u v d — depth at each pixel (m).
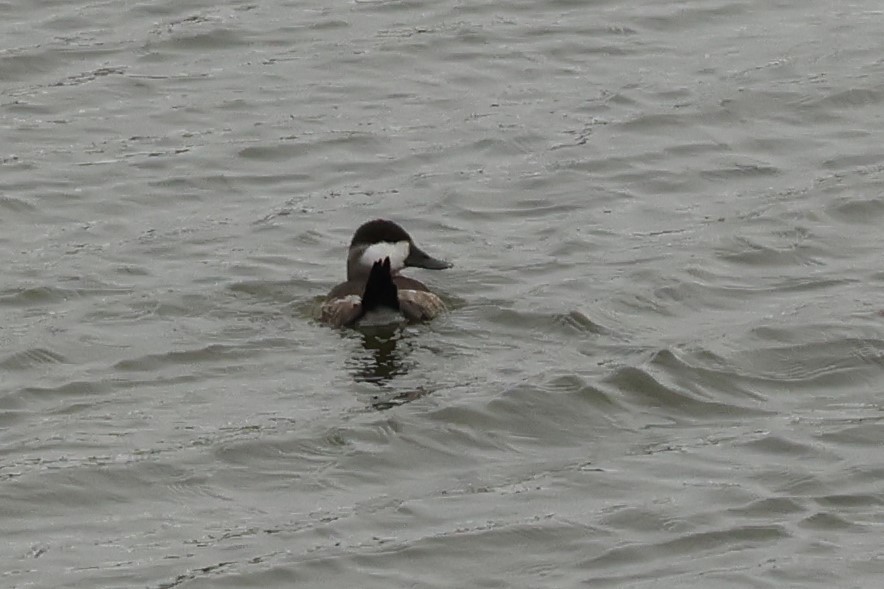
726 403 15.49
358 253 17.56
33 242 19.34
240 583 12.71
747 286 17.94
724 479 14.17
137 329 16.91
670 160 21.53
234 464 14.30
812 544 13.24
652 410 15.35
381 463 14.37
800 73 24.05
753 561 13.03
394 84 23.91
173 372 15.95
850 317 17.03
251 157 21.72
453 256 18.78
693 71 24.20
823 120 22.73
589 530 13.44
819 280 18.06
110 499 13.84
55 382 15.77
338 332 16.64
